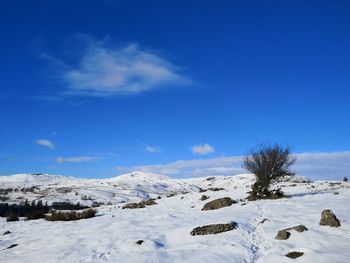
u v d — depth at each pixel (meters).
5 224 29.70
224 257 12.78
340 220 17.05
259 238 15.41
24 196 184.62
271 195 31.05
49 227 25.02
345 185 45.31
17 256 15.79
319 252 12.24
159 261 12.77
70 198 182.75
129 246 15.45
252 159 32.03
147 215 26.73
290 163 31.81
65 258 14.18
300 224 16.72
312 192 35.09
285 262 11.70
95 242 16.94
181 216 23.89
